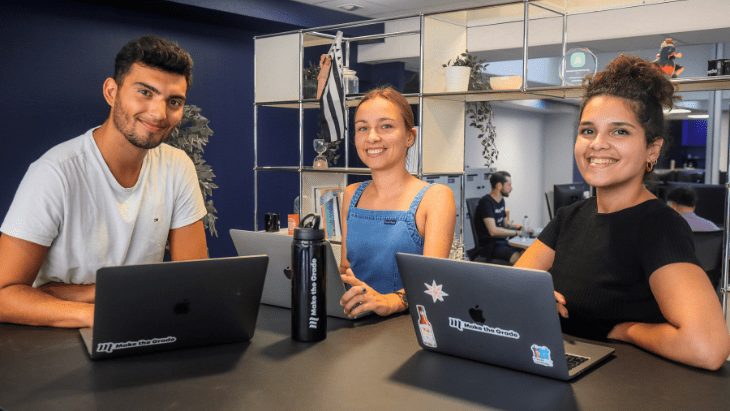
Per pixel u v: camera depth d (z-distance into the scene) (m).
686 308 1.03
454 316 1.02
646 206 1.21
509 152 9.97
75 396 0.86
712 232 3.02
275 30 5.38
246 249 1.45
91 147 1.46
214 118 5.13
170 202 1.64
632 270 1.20
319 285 1.14
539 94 2.85
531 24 5.26
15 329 1.20
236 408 0.82
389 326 1.28
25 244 1.34
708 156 6.87
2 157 3.85
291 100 3.64
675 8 4.50
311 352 1.08
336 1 5.25
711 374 0.96
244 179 5.42
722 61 2.39
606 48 5.44
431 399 0.85
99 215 1.48
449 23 3.19
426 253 1.58
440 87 3.15
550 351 0.92
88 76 4.25
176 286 1.02
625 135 1.19
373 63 6.68
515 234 5.86
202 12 4.54
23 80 3.91
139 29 4.53
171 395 0.86
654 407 0.82
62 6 4.07
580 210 1.40
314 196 3.68
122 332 1.01
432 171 3.10
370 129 1.67
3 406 0.82
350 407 0.82
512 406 0.82
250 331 1.14
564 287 1.32
